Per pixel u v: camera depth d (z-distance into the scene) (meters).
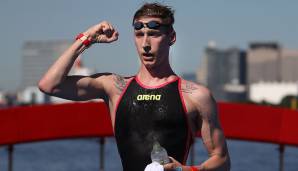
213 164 8.63
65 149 87.50
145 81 8.77
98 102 17.17
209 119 8.69
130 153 8.63
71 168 56.44
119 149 8.79
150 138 8.55
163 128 8.56
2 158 70.06
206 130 8.70
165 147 8.54
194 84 8.76
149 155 8.52
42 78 8.70
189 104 8.62
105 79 8.90
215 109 8.77
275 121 17.41
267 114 17.39
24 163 62.53
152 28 8.60
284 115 17.38
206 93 8.70
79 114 17.06
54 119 16.92
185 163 8.68
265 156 69.06
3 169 53.94
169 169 8.23
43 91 8.71
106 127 17.16
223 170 8.77
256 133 17.38
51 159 68.25
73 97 8.78
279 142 17.41
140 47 8.68
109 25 8.83
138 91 8.70
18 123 16.67
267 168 49.78
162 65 8.75
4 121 16.56
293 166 44.03
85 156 72.88
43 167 57.38
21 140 16.67
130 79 8.88
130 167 8.66
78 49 8.74
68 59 8.70
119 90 8.80
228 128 17.38
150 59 8.66
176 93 8.65
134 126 8.62
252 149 85.31
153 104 8.60
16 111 16.66
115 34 8.84
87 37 8.77
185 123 8.60
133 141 8.61
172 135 8.57
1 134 16.52
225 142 8.86
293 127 17.33
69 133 16.98
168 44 8.77
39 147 90.94
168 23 8.68
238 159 63.75
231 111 17.36
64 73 8.66
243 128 17.39
